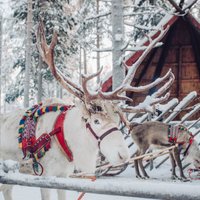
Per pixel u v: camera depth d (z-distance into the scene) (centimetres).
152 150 841
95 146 337
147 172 814
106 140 319
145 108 384
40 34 366
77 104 345
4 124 418
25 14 1855
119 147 312
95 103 334
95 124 330
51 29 1780
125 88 359
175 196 179
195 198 174
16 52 2083
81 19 1534
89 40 2364
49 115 379
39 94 1861
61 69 1866
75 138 354
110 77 1066
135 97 1256
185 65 1303
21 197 570
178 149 759
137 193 193
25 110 420
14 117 419
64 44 1862
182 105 805
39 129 376
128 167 861
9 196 448
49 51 359
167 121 816
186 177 766
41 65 1869
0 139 414
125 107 386
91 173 350
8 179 266
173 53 1288
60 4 1852
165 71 1309
